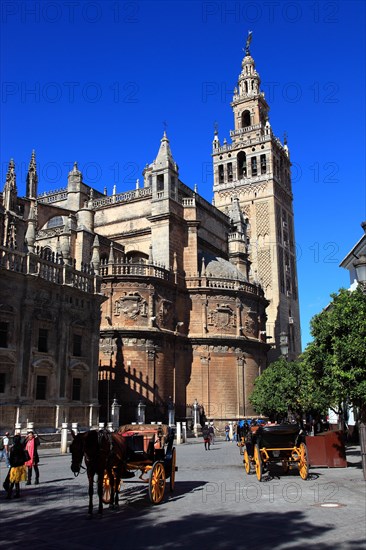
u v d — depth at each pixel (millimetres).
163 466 14844
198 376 55219
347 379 19609
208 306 57188
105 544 9992
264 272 90688
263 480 19266
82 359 36938
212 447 40969
